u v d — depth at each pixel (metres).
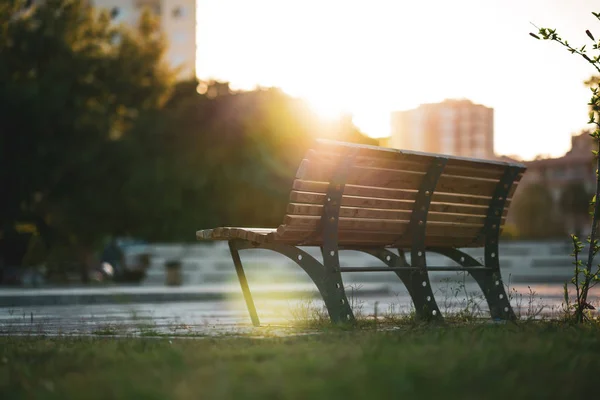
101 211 40.72
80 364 5.26
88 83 41.16
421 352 5.28
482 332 6.77
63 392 4.10
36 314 14.05
